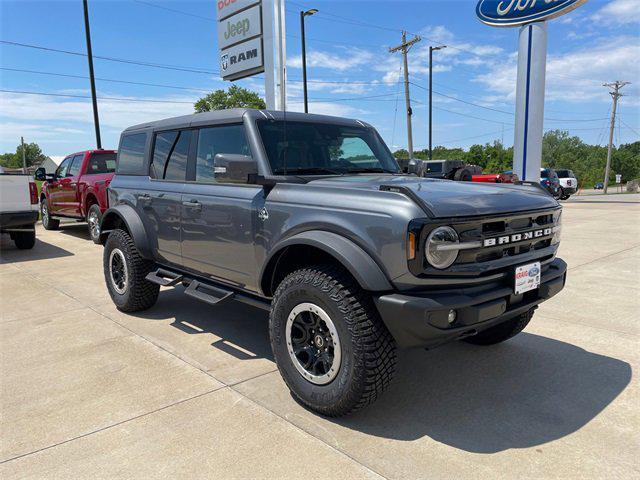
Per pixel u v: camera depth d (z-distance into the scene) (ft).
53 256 29.19
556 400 10.43
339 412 9.39
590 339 14.08
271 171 11.47
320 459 8.30
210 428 9.32
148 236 15.69
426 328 8.29
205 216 12.91
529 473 7.90
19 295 19.79
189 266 14.06
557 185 82.79
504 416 9.77
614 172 315.37
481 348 13.46
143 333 14.80
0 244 34.58
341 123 13.98
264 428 9.31
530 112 38.86
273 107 33.96
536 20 37.99
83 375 11.76
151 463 8.21
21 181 29.89
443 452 8.52
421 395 10.69
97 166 35.53
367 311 8.93
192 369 12.10
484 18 40.81
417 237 8.29
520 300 9.85
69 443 8.84
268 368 12.15
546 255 10.71
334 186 10.00
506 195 10.12
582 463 8.17
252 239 11.47
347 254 8.91
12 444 8.84
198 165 13.71
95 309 17.56
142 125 16.87
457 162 64.54
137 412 9.95
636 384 11.17
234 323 15.75
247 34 35.29
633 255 26.96
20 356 13.04
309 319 9.96
